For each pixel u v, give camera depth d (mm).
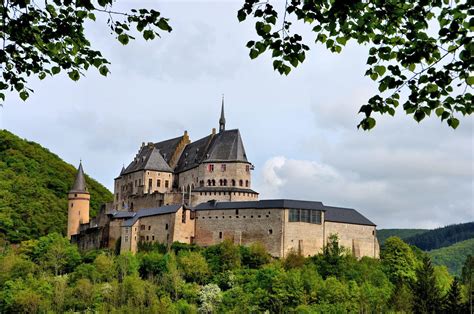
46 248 195125
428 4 25578
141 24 26828
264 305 150750
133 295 154250
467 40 24953
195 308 149125
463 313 150250
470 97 25844
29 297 158625
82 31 27594
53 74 28375
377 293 156750
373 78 26875
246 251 171500
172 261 168500
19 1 26016
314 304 150875
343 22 25891
